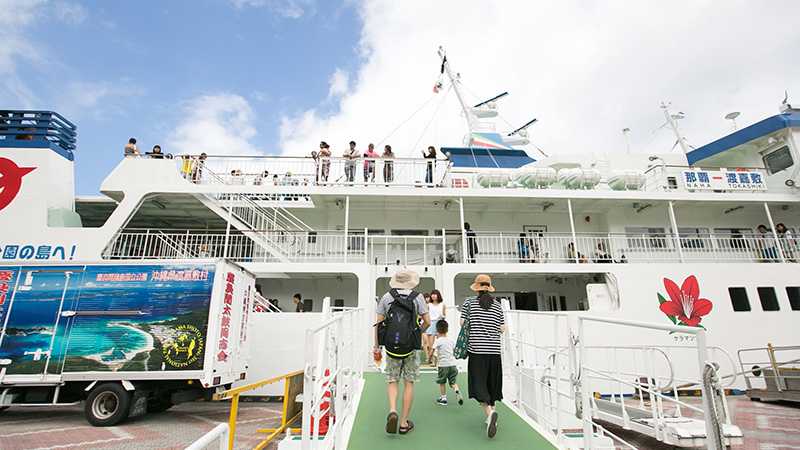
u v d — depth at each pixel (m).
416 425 4.88
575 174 14.69
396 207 15.52
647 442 7.84
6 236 12.06
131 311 8.42
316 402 3.58
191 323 8.41
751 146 16.41
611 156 18.27
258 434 7.50
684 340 12.26
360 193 13.38
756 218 16.19
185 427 8.13
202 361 8.24
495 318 4.64
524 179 14.57
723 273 12.94
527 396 6.44
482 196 13.76
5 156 12.62
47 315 8.35
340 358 4.70
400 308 4.47
